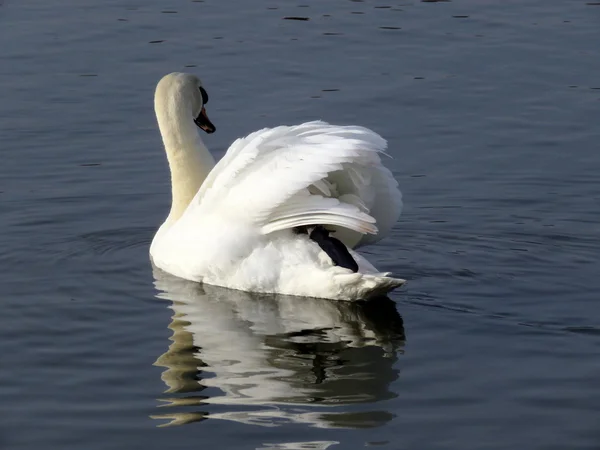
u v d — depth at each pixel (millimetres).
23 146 19516
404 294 13531
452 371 11281
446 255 14992
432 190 17562
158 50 24516
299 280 13320
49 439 9984
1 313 12984
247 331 12477
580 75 22812
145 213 16844
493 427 10039
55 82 22641
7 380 11211
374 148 12609
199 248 13852
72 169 18578
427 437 9867
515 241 15477
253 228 13508
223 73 23156
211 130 15930
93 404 10664
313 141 12938
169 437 9953
